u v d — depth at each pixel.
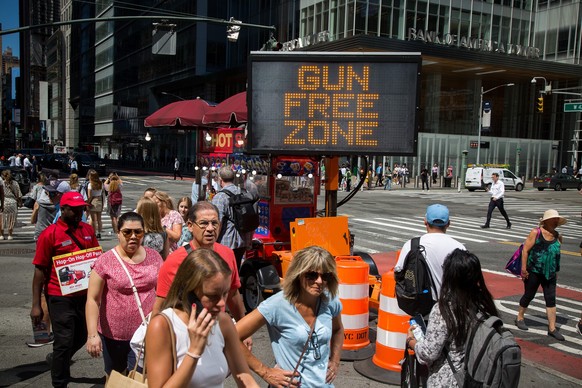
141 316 4.31
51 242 4.95
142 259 4.48
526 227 20.45
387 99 7.22
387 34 45.41
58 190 10.77
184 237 6.70
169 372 2.52
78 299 4.93
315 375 3.38
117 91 90.69
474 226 20.34
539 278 7.59
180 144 66.50
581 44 54.16
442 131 53.16
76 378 5.54
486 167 45.34
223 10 61.50
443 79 53.28
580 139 56.75
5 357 6.10
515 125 58.84
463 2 50.12
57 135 141.00
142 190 32.56
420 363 3.70
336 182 8.07
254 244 8.12
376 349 6.00
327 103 7.20
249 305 7.78
